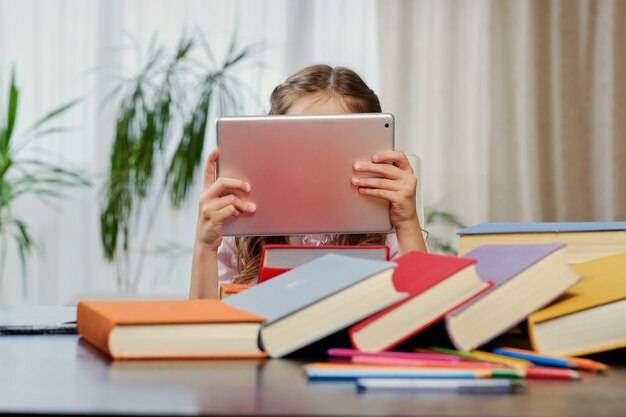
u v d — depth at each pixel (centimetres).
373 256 99
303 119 109
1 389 54
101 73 339
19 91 336
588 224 105
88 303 78
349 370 57
